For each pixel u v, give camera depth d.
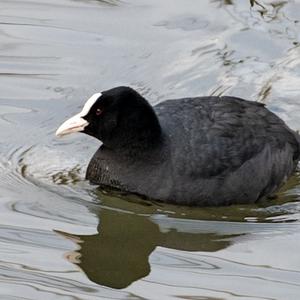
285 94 16.17
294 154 14.52
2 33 17.55
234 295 11.27
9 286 11.32
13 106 15.69
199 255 12.24
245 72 16.69
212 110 14.05
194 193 13.28
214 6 18.45
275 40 17.53
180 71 16.59
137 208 13.34
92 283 11.48
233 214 13.34
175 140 13.56
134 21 17.95
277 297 11.23
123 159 13.62
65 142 14.96
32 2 18.62
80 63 16.77
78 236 12.55
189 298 11.17
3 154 14.52
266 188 13.86
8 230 12.59
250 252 12.30
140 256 12.19
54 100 15.83
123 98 13.39
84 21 17.97
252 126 14.01
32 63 16.78
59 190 13.70
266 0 18.64
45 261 11.91
